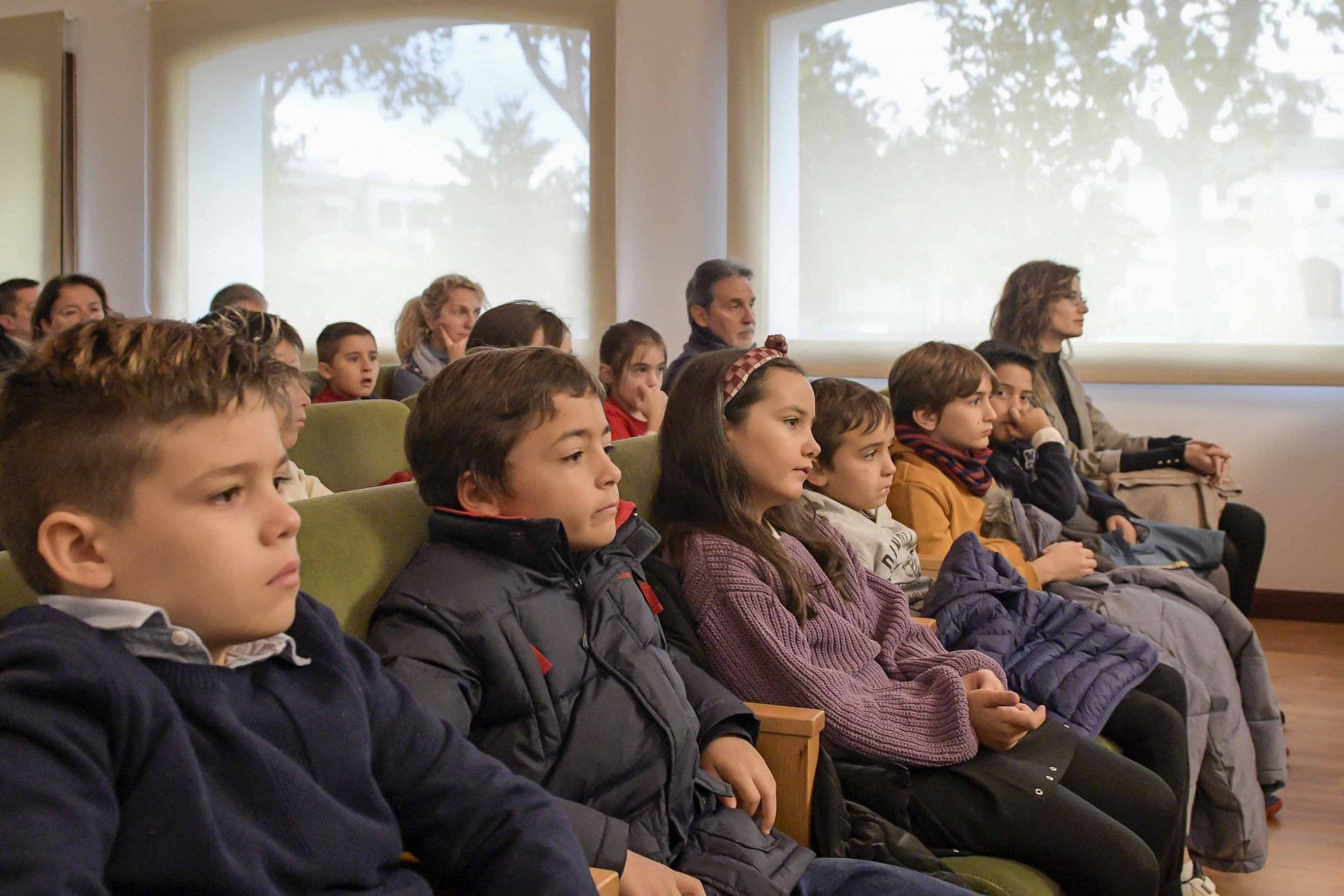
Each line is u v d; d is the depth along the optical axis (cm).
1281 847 226
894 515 236
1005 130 418
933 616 196
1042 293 335
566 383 127
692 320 379
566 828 95
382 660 109
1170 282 402
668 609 151
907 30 426
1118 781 155
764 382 167
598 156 456
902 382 244
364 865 84
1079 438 339
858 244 439
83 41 517
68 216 522
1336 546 395
